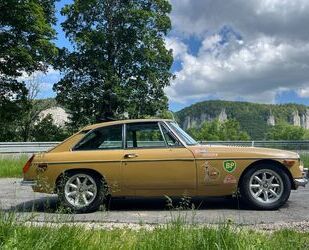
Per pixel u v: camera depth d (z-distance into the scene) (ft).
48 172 28.17
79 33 156.76
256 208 27.63
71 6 158.10
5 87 140.46
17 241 15.29
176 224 17.61
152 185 27.78
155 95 159.02
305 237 18.70
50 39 135.23
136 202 31.07
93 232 17.70
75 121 159.63
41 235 15.94
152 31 159.02
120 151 28.19
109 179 27.94
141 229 20.26
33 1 131.85
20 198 33.47
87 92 155.02
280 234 19.27
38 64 136.46
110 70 153.38
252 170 27.68
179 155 27.78
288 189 27.68
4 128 152.25
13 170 50.26
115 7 158.51
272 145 85.76
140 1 162.30
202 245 15.56
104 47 158.51
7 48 129.49
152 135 28.55
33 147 92.99
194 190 27.73
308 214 26.18
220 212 26.89
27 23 130.21
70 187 28.12
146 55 155.12
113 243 17.08
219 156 27.73
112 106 157.17
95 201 27.84
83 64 157.58
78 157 28.19
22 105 142.92
